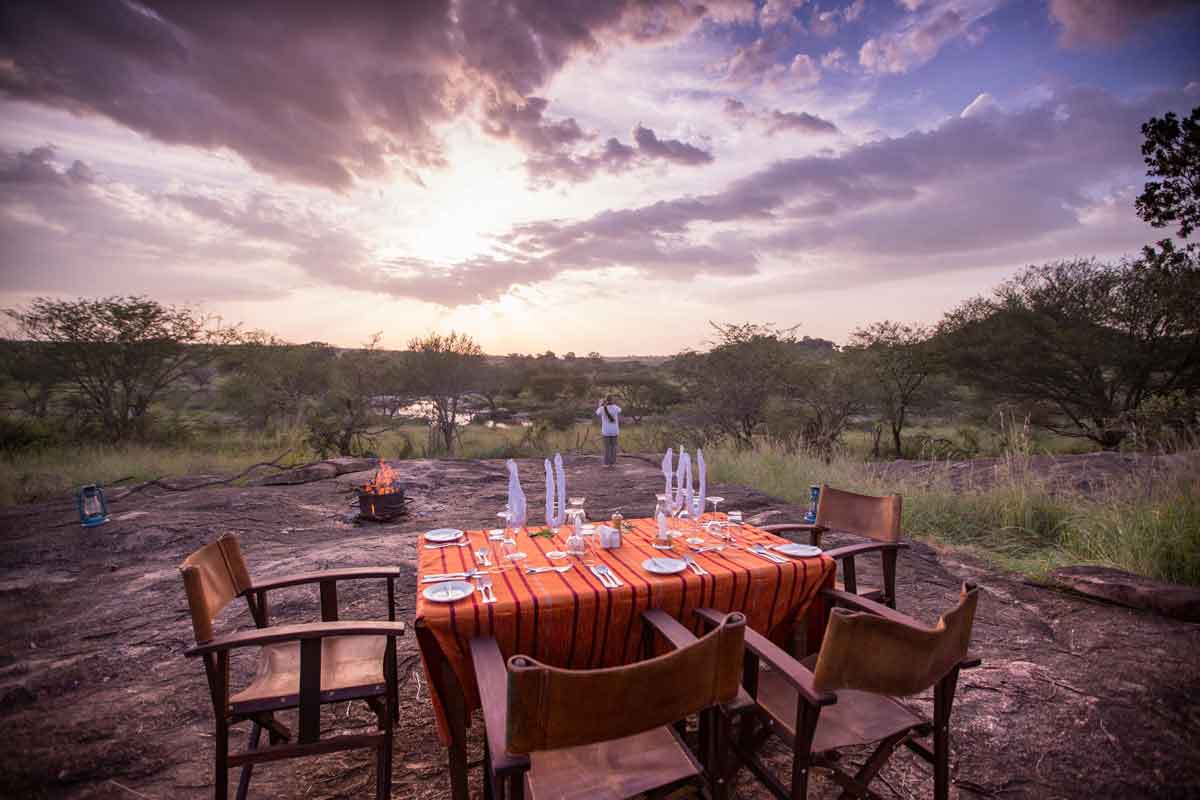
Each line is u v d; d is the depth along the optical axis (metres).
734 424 19.66
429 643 2.56
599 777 2.13
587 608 2.62
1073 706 3.44
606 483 10.44
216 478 10.84
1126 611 4.76
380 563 5.84
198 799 2.73
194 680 3.77
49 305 16.94
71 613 4.82
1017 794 2.79
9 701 3.51
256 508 8.35
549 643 2.63
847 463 11.04
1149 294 17.00
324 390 21.59
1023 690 3.62
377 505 7.69
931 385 20.91
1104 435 18.19
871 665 2.06
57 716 3.37
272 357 21.25
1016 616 4.77
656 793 2.11
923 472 10.16
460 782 2.52
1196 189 13.40
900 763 3.00
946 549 6.72
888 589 3.69
